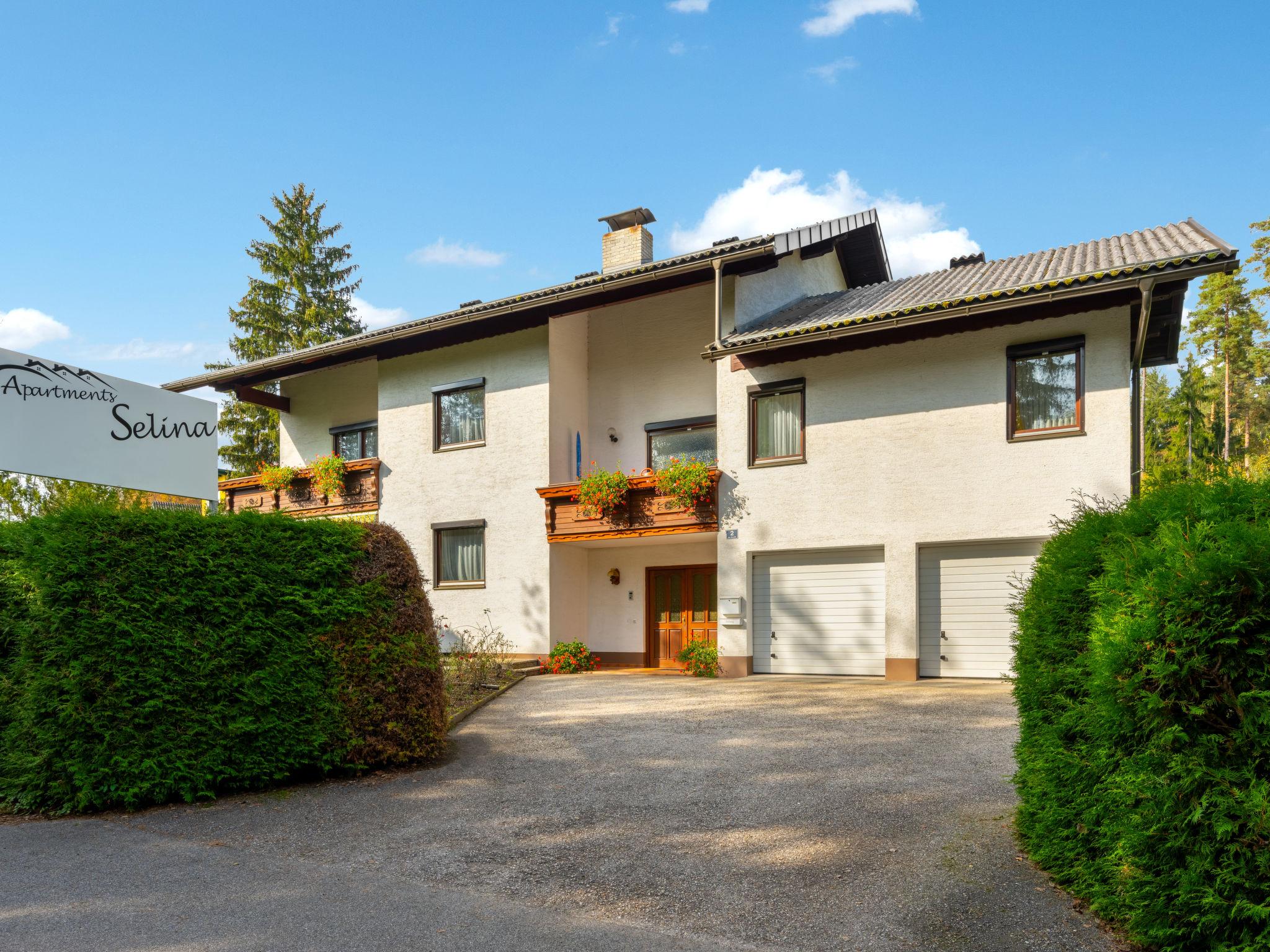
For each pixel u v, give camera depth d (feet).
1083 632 15.05
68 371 27.89
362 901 15.07
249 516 25.09
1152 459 114.32
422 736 26.50
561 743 29.37
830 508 45.52
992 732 28.71
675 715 34.40
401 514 60.90
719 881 15.80
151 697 22.18
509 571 55.93
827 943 12.88
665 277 50.42
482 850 18.03
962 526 42.11
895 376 44.42
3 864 17.46
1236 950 10.86
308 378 73.31
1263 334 153.48
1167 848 11.57
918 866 16.06
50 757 21.18
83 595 21.76
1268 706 10.93
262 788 23.90
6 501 51.31
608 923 13.89
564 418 57.36
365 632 25.86
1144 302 36.24
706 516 49.11
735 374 49.06
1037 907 13.87
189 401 31.60
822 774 23.86
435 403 60.54
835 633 46.21
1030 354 41.52
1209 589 11.43
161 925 13.93
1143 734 12.39
